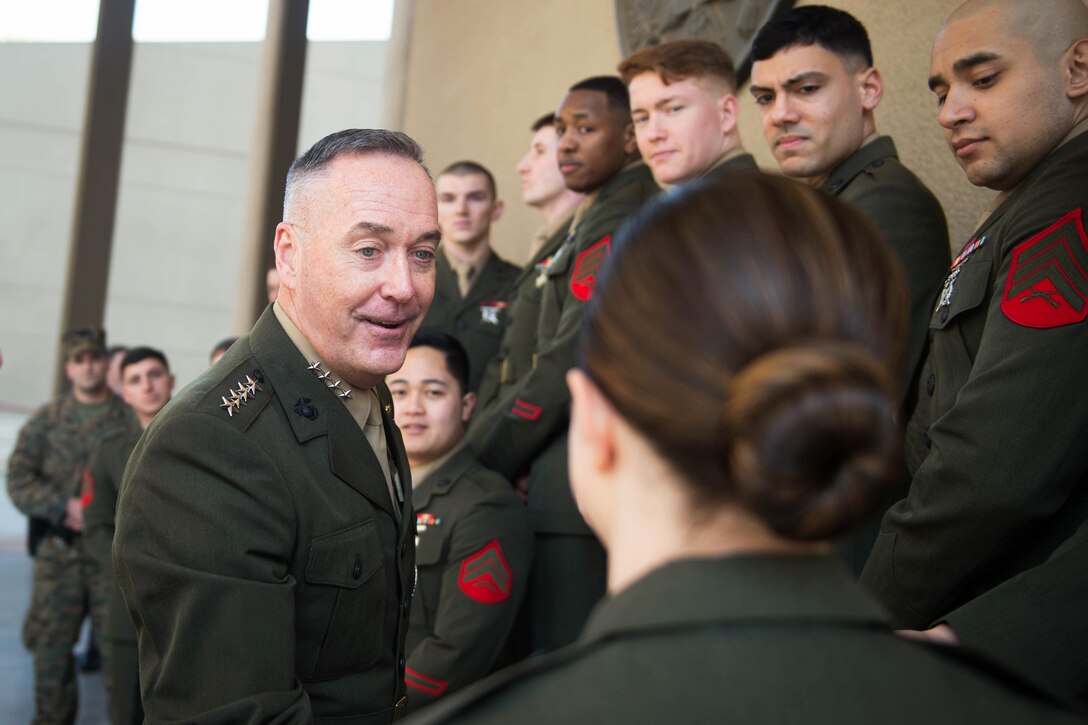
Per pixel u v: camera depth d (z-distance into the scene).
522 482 2.47
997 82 1.47
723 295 0.47
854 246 0.50
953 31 1.52
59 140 11.71
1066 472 1.23
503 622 2.23
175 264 11.20
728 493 0.48
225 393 1.21
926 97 2.42
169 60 11.13
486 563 2.23
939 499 1.29
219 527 1.14
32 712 3.83
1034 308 1.28
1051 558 1.16
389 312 1.27
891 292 0.50
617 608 0.48
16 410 11.57
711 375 0.47
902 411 1.70
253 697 1.10
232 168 11.30
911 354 1.69
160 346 11.17
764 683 0.44
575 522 2.30
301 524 1.20
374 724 1.26
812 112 1.86
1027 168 1.48
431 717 0.47
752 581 0.47
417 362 2.35
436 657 2.18
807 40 1.86
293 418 1.24
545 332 2.47
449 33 5.59
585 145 2.50
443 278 3.41
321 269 1.27
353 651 1.25
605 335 0.50
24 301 11.66
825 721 0.44
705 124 2.19
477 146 5.02
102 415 4.07
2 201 11.62
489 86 4.94
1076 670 1.11
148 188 11.12
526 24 4.58
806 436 0.44
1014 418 1.24
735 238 0.48
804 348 0.45
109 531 3.49
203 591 1.13
